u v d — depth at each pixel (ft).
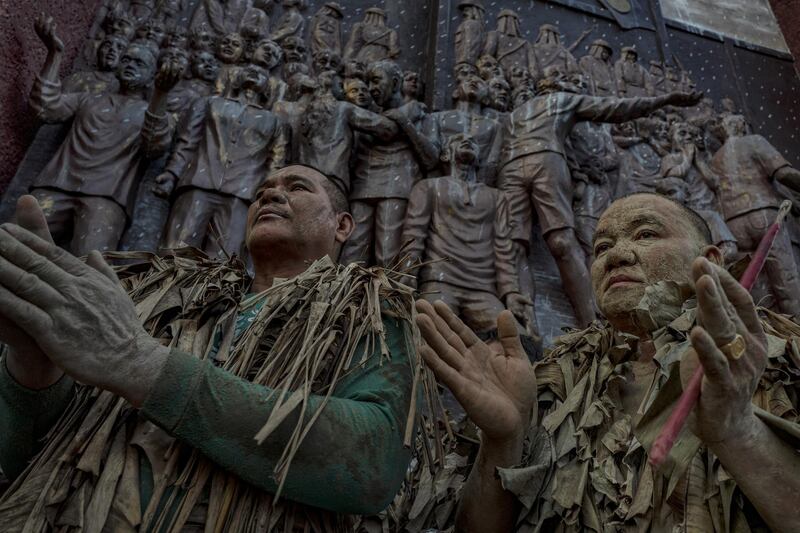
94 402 4.47
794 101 17.19
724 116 15.01
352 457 4.07
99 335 3.81
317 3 15.28
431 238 11.33
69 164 10.87
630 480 5.03
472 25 14.84
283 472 3.82
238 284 5.57
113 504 3.92
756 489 4.04
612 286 5.98
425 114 12.89
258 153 11.53
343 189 11.52
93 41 13.29
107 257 5.71
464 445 6.20
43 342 3.72
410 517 5.90
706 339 3.55
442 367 4.98
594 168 12.96
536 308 11.55
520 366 5.32
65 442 4.22
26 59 11.71
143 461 4.11
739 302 3.77
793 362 5.27
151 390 3.86
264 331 4.84
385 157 12.03
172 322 4.83
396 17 15.39
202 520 3.96
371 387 4.52
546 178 12.01
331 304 4.90
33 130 11.73
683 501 4.53
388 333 4.94
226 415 3.92
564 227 11.73
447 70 14.26
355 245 11.30
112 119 11.34
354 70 13.29
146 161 11.52
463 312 10.81
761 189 13.28
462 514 5.57
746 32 18.28
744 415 3.92
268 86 12.90
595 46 16.03
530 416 6.03
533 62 14.97
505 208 11.80
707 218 12.39
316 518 4.25
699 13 18.21
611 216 6.42
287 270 6.38
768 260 12.61
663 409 4.32
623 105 12.75
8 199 10.89
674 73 16.31
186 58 12.94
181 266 5.57
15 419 4.28
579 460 5.37
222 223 10.85
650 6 17.51
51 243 3.99
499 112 13.58
